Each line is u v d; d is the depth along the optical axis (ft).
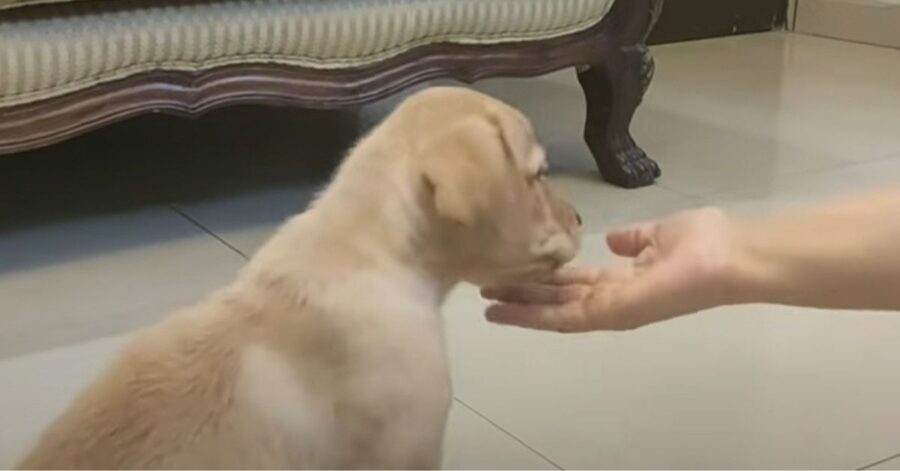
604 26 6.54
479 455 4.12
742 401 4.52
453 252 3.21
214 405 2.90
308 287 3.07
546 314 3.31
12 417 4.25
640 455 4.15
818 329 5.13
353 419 3.04
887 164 7.25
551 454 4.15
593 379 4.66
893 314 5.29
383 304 3.10
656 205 6.44
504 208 3.13
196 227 6.02
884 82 9.44
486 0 6.11
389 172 3.22
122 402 2.89
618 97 6.61
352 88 5.86
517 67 6.35
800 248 2.90
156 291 5.28
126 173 6.81
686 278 3.01
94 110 5.23
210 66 5.48
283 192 6.57
